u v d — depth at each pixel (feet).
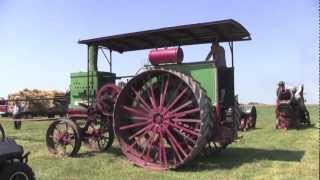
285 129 70.08
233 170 35.37
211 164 38.06
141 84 39.34
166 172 35.47
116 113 39.58
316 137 56.90
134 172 35.50
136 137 38.96
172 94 38.14
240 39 41.34
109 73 47.44
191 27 37.86
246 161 39.14
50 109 116.67
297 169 35.19
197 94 35.50
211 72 38.93
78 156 43.39
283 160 39.47
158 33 40.45
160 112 37.78
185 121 36.35
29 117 115.03
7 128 82.69
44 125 90.68
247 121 70.08
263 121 91.35
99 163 39.47
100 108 44.73
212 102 38.65
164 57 39.19
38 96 117.29
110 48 47.14
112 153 45.06
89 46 46.16
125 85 39.14
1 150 27.30
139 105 39.11
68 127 44.45
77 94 47.67
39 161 40.68
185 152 36.86
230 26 37.63
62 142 44.52
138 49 47.57
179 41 43.68
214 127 38.14
